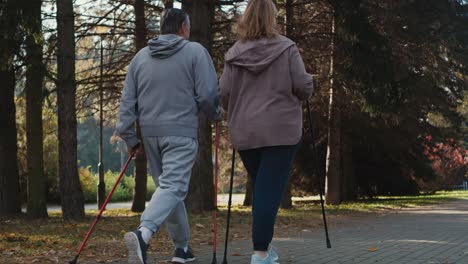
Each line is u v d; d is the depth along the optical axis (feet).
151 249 23.91
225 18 58.34
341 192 85.30
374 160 90.53
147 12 60.44
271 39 14.98
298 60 14.84
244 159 15.52
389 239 29.04
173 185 15.62
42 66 44.98
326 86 67.72
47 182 115.96
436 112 72.33
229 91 15.25
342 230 35.99
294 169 87.25
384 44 52.49
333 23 58.23
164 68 16.08
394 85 54.03
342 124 81.15
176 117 15.99
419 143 87.25
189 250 18.90
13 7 41.91
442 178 125.70
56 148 115.85
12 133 51.72
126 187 132.77
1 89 50.88
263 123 14.70
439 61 63.46
